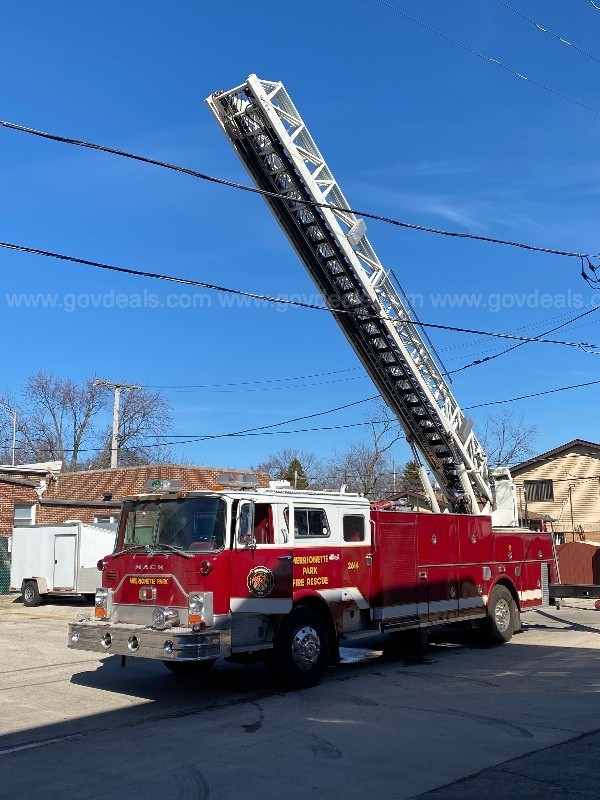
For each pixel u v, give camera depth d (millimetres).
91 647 9023
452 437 15258
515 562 14312
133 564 9242
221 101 12414
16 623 17719
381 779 6016
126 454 56875
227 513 8961
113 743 7230
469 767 6273
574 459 39000
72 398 57344
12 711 8664
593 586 15016
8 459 55594
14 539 22875
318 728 7629
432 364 15055
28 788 5980
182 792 5812
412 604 11586
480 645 13539
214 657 8422
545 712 8148
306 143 12820
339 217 13188
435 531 12328
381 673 10727
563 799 5438
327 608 10086
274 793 5754
